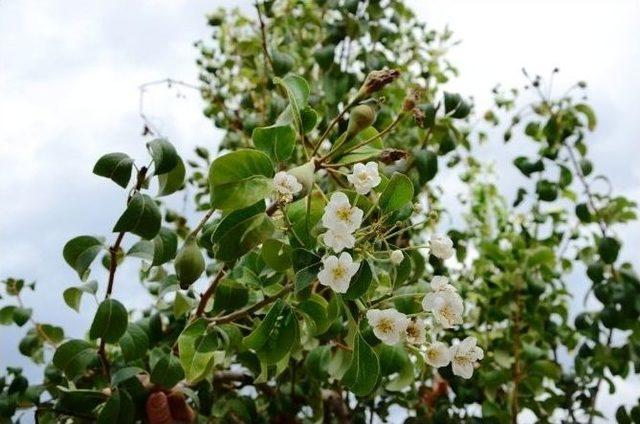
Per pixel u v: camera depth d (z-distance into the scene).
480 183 1.67
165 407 0.84
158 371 0.78
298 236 0.62
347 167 0.80
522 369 1.25
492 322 1.38
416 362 0.77
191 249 0.65
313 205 0.64
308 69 1.48
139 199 0.66
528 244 1.42
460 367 0.64
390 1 1.34
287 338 0.65
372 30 1.26
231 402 1.08
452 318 0.63
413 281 0.83
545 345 1.38
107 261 0.83
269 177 0.60
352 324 0.65
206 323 0.71
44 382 1.08
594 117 1.28
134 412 0.77
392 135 1.40
